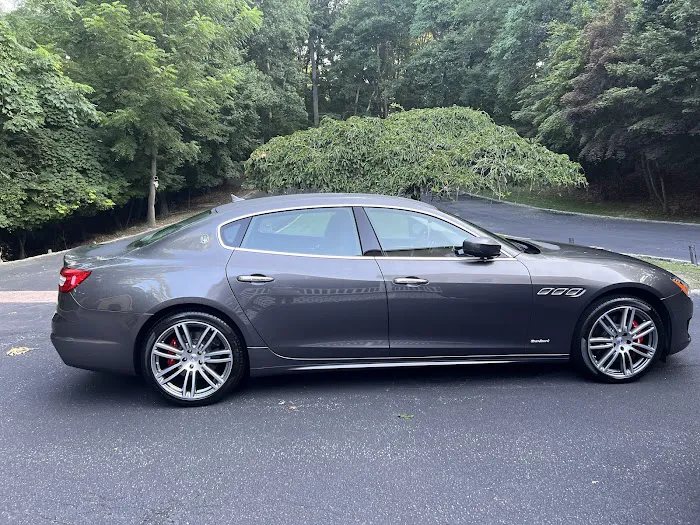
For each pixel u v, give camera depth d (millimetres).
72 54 18469
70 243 18531
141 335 3699
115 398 3961
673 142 18156
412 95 40656
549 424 3400
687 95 16281
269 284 3719
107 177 18062
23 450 3174
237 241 3846
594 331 4000
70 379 4375
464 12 33312
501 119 33906
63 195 15945
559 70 21156
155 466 2977
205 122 22828
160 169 21844
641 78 17109
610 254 4379
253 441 3254
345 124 8938
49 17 18453
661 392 3865
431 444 3176
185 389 3746
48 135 16250
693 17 15516
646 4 17438
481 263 3893
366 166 8430
